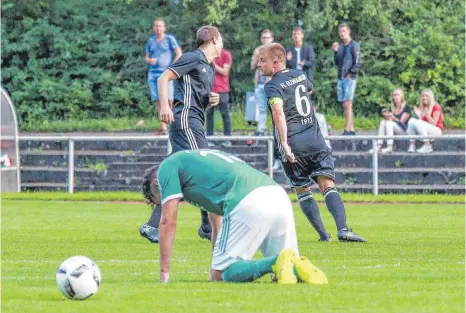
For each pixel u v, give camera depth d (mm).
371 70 61969
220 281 16594
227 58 45125
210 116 45875
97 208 37844
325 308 14148
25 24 65562
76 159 47375
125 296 15422
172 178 16375
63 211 36562
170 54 45438
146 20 64812
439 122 45125
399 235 27406
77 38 65188
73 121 61281
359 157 45188
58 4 66875
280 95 25047
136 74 64500
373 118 60125
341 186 44062
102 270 19844
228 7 61531
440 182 44312
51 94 63312
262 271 16188
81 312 14117
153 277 18469
